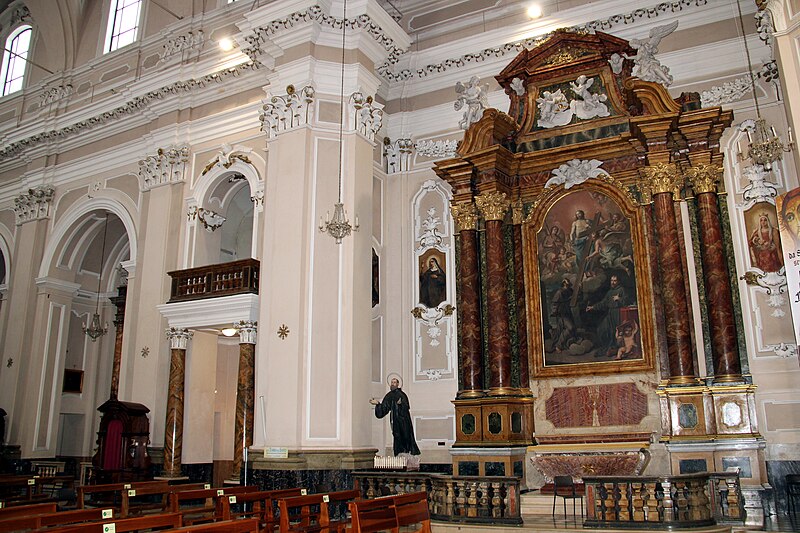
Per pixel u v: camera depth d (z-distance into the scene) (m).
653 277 11.41
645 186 11.70
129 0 18.23
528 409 11.79
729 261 11.20
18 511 7.20
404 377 13.54
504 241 12.53
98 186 17.00
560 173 12.40
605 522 8.34
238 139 14.69
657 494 8.31
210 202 15.04
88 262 19.20
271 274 12.36
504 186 12.65
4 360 17.44
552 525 8.72
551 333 11.98
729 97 11.89
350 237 12.27
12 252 18.36
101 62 17.86
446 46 14.31
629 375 11.29
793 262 8.30
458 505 9.32
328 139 12.66
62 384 17.58
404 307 13.84
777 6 9.54
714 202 11.16
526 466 11.44
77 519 7.16
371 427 12.20
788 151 11.32
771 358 10.83
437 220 13.96
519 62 12.99
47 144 18.06
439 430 13.05
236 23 13.43
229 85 15.08
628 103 12.07
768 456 10.56
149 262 15.00
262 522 8.42
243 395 12.62
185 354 14.02
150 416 13.94
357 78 12.90
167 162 15.38
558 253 12.24
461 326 12.36
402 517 6.91
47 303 17.48
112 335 19.80
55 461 16.80
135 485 10.51
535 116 12.90
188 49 15.99
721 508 9.23
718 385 10.46
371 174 12.99
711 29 12.27
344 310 11.98
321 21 12.79
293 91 12.71
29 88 19.20
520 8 13.98
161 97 15.76
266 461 11.25
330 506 10.84
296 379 11.44
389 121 14.69
